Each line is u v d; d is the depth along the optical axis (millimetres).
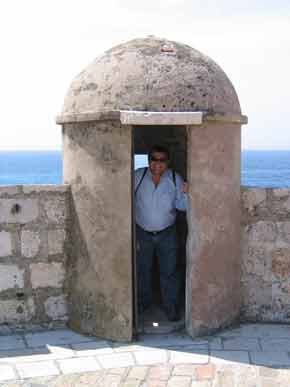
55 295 6188
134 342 5785
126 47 5902
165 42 5969
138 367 5211
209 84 5766
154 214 6125
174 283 6230
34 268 6129
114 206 5695
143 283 6355
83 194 5898
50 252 6137
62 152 6234
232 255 6148
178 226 6785
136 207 6164
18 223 6055
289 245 6312
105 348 5648
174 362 5312
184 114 5434
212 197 5852
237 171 6145
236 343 5762
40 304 6172
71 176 6043
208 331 5969
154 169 6031
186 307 5941
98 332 5914
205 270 5891
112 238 5730
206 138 5738
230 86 6086
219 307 6043
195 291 5859
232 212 6098
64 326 6234
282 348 5641
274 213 6297
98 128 5707
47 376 5062
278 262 6340
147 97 5555
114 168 5656
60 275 6184
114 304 5785
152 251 6250
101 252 5797
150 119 5414
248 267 6363
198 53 6023
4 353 5562
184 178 6988
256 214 6301
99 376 5047
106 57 5898
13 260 6086
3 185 5996
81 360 5379
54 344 5770
